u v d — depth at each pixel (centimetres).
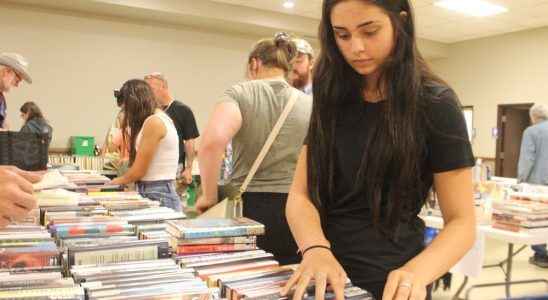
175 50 734
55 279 79
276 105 175
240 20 708
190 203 498
